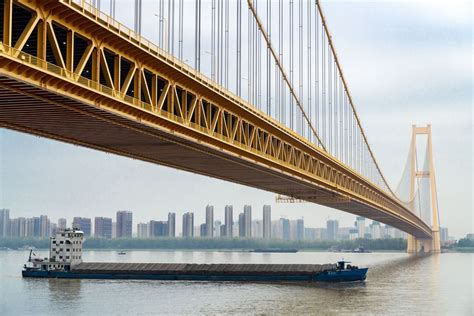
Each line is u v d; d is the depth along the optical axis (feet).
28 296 321.52
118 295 323.16
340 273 408.05
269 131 249.34
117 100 144.46
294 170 277.44
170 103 171.32
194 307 271.49
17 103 137.80
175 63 168.25
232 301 291.38
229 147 211.41
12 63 115.85
